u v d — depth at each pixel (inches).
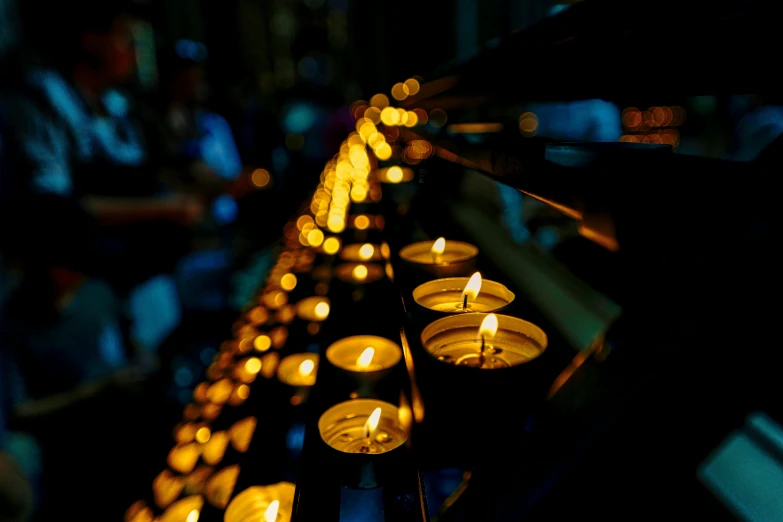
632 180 5.1
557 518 5.1
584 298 8.4
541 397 6.2
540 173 7.0
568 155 6.6
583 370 5.2
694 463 4.7
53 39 28.9
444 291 9.2
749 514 5.1
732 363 4.1
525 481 5.2
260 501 8.4
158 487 9.4
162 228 31.1
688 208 4.4
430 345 7.4
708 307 4.0
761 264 3.7
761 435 6.1
